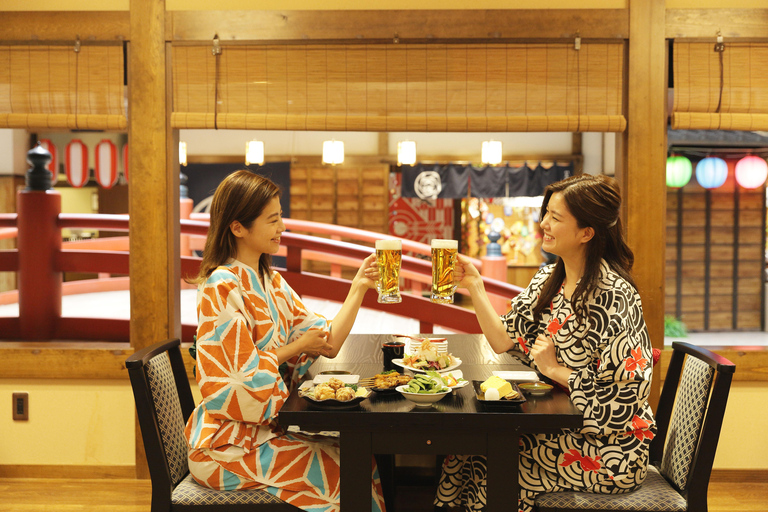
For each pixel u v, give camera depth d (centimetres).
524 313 194
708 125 282
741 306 760
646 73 282
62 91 289
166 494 165
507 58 286
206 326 165
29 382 291
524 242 935
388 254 178
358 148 895
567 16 283
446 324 399
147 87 285
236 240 177
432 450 151
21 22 287
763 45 284
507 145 880
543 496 164
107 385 291
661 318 285
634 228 284
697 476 162
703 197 751
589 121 282
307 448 168
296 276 383
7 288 732
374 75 288
